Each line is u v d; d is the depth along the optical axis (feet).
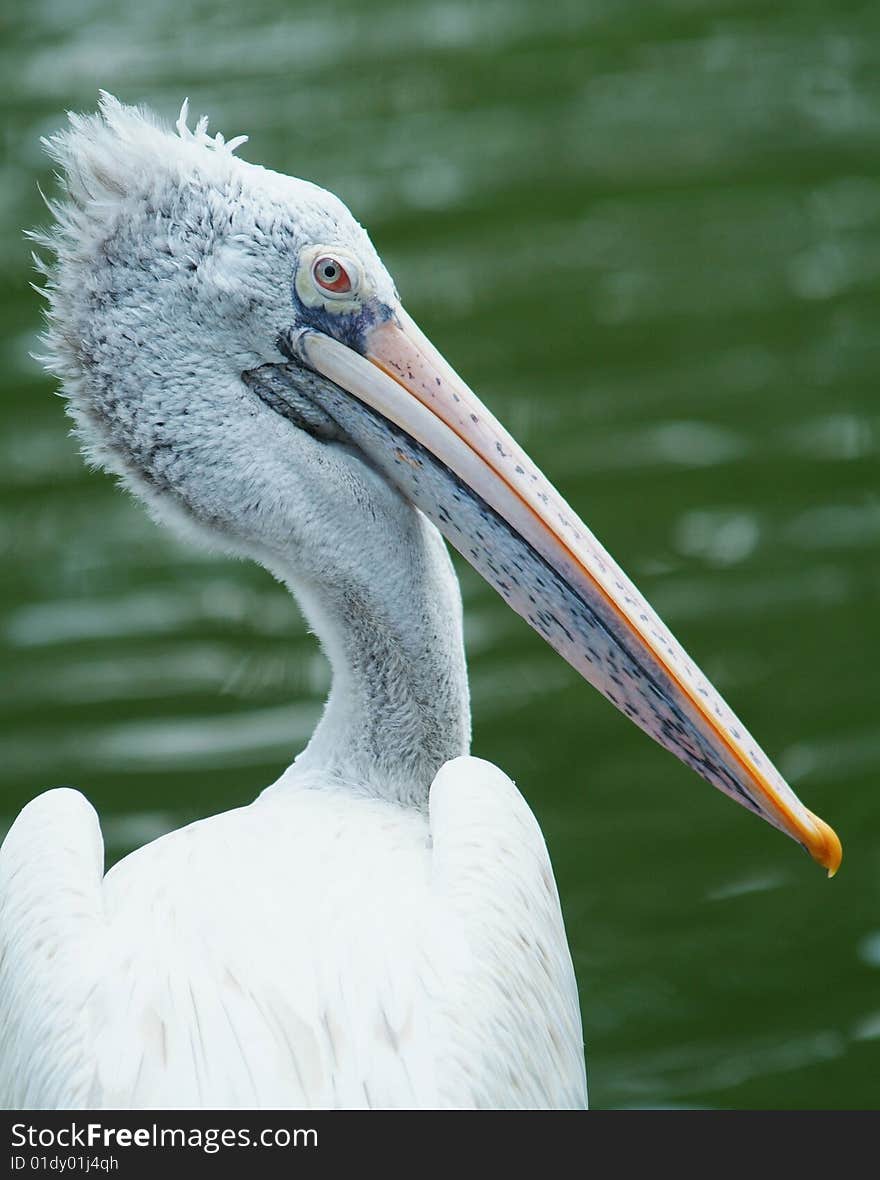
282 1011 20.11
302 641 55.72
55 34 102.63
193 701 52.65
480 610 56.65
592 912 44.14
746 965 42.50
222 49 100.17
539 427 66.33
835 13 105.40
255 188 25.48
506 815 22.99
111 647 55.47
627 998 41.52
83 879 22.07
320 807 24.62
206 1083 19.51
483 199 83.82
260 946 20.88
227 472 25.58
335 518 25.85
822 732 50.03
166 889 22.17
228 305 25.40
